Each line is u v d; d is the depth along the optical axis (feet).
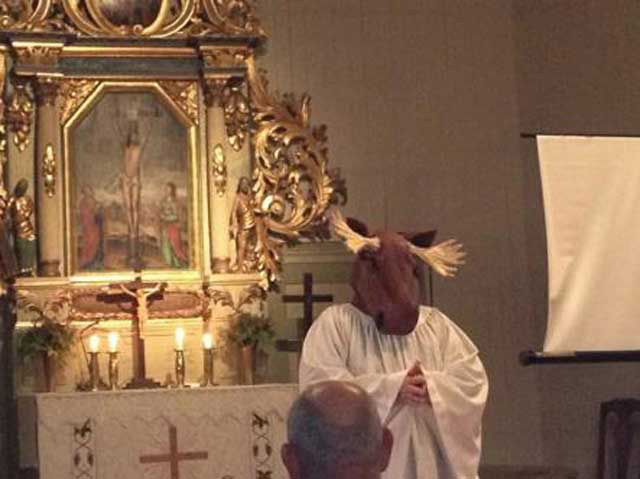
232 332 31.22
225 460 26.27
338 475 8.82
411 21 35.70
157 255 32.01
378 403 17.49
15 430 30.32
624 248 20.99
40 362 30.25
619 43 31.78
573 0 33.65
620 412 30.71
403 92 35.37
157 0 32.76
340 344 18.06
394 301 18.01
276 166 33.17
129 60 32.55
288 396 26.91
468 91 35.76
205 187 32.50
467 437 18.04
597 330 20.81
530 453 34.71
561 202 20.93
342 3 35.40
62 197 31.68
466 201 35.32
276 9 34.94
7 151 31.76
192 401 26.25
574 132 33.68
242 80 32.96
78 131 32.09
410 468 17.78
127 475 25.58
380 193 34.78
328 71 35.01
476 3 36.19
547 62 34.78
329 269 33.17
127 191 32.14
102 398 25.73
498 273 35.24
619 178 21.09
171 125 32.65
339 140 34.78
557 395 34.27
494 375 34.86
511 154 35.73
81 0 32.37
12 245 31.32
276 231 32.94
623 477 30.35
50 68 31.71
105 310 31.27
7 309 31.07
